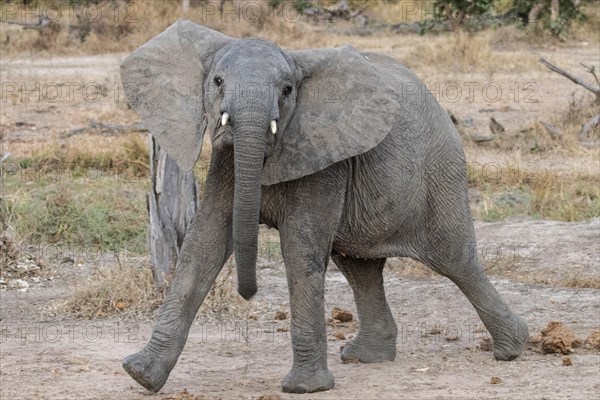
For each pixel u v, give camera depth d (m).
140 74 9.21
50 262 16.05
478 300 10.75
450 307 13.73
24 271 15.35
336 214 9.45
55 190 19.36
